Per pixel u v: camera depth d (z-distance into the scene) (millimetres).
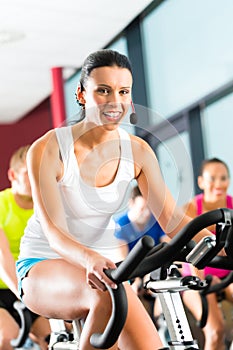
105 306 1771
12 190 3635
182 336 1752
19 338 2973
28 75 8688
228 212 1529
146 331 1903
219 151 6762
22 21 7043
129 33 7473
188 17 6668
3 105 9852
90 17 7039
